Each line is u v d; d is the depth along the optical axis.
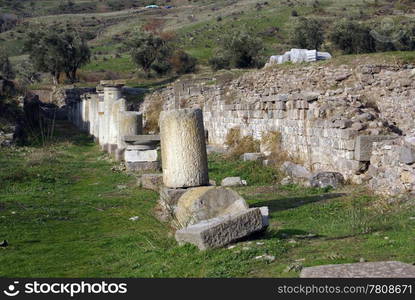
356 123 16.80
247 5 123.06
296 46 63.28
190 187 13.66
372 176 15.62
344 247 9.25
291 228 11.54
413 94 22.44
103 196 17.72
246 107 26.41
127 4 172.38
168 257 9.64
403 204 12.76
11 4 170.62
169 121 13.74
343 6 97.31
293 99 20.84
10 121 35.78
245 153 23.39
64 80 69.31
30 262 10.39
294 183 17.67
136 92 53.69
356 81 30.16
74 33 69.12
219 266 8.57
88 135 44.75
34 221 13.89
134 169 22.73
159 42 68.12
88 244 11.66
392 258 8.23
